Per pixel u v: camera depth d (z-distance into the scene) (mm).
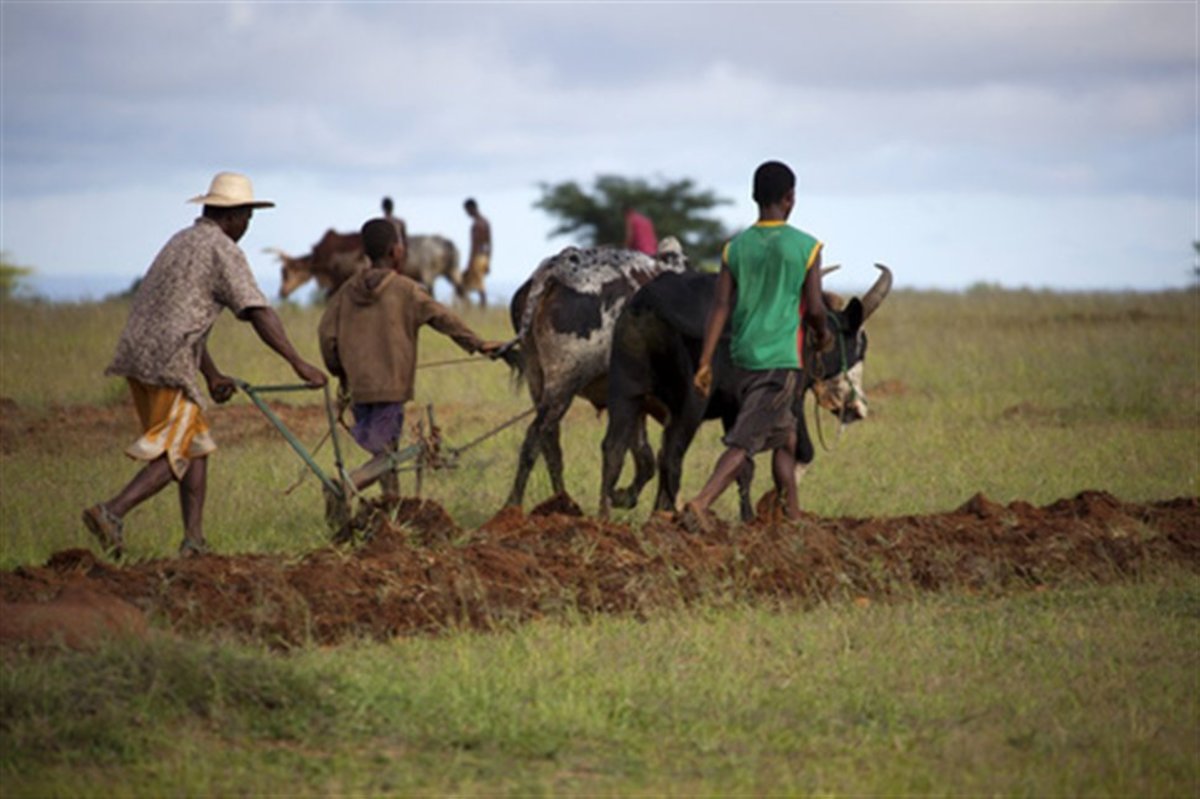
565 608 21188
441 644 19484
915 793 14859
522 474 29859
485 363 56312
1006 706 17391
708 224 133875
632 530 24750
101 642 17125
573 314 29109
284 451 37406
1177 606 22297
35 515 27641
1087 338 63875
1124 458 37469
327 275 86688
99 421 42688
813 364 28484
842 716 17078
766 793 14742
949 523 26312
